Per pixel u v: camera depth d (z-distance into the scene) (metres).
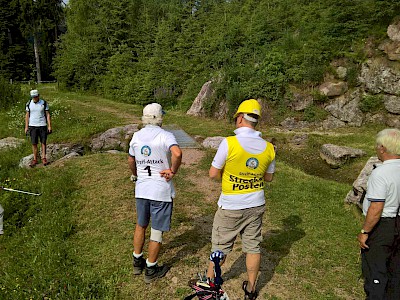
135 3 33.31
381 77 14.20
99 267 4.34
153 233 3.77
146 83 21.78
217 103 16.81
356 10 15.55
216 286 2.70
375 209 2.85
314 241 4.83
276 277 4.01
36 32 37.22
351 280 3.98
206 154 9.36
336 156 10.97
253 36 18.88
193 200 6.32
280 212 5.84
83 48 27.28
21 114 14.80
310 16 18.06
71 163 8.34
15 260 4.84
